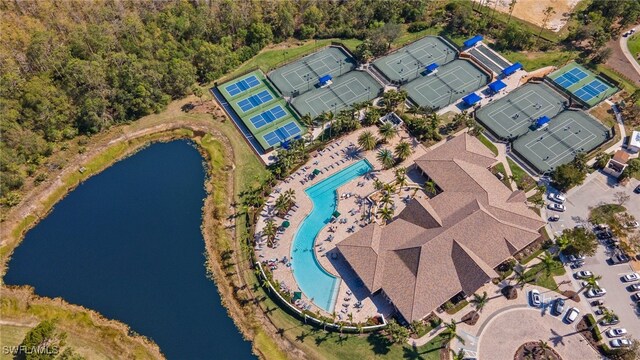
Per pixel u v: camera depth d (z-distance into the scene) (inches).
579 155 5157.5
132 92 5920.3
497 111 5984.3
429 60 6776.6
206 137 5861.2
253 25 6870.1
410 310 4001.0
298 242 4753.9
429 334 4057.6
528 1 7618.1
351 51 6924.2
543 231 4741.6
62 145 5654.5
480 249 4330.7
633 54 6604.3
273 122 5954.7
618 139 5546.3
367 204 5029.5
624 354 3779.5
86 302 4434.1
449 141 5398.6
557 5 7504.9
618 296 4239.7
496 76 6437.0
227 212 5073.8
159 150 5812.0
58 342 3991.1
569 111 5930.1
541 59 6633.9
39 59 5821.9
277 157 5472.4
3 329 4173.2
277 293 4325.8
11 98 5492.1
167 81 6161.4
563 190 5083.7
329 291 4384.8
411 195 5088.6
